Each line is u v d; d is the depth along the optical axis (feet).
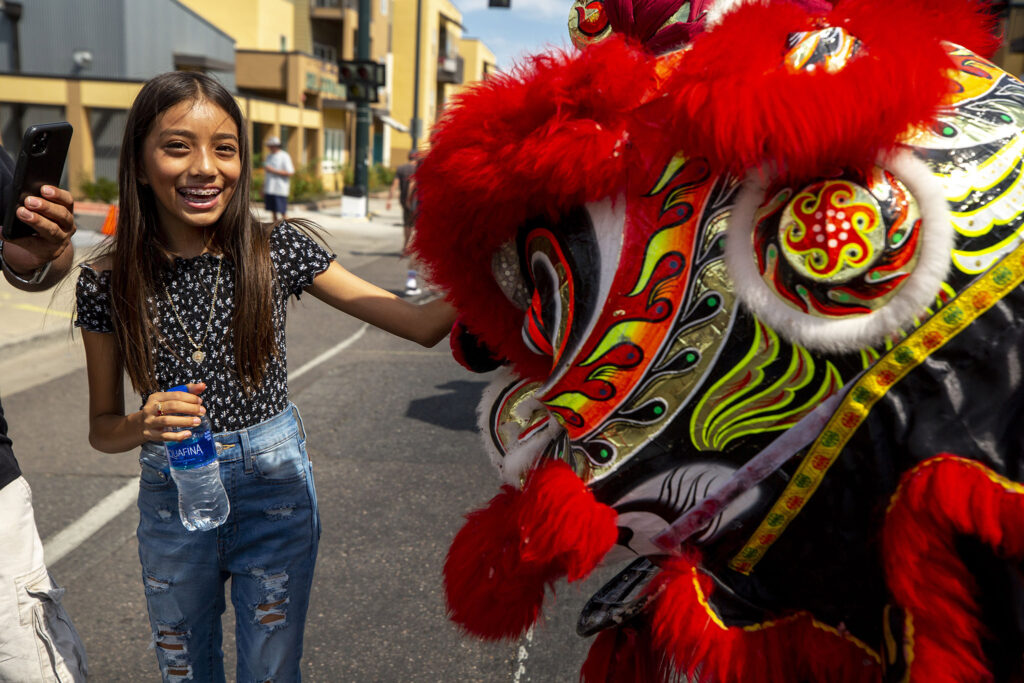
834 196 4.23
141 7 80.28
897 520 4.36
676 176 4.53
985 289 4.20
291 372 23.16
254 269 6.26
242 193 6.29
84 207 69.15
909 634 4.50
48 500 14.38
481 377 22.45
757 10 4.37
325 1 124.88
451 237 5.29
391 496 14.28
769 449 4.52
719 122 4.11
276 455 6.43
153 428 5.95
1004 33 5.02
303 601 6.77
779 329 4.37
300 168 100.07
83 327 6.39
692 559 4.86
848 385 4.35
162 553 6.42
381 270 42.83
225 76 92.99
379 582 11.41
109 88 76.43
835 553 4.60
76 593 11.41
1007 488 4.16
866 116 4.02
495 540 5.45
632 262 4.62
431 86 172.14
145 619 10.80
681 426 4.66
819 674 4.86
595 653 5.80
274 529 6.51
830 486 4.49
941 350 4.25
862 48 4.23
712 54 4.25
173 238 6.37
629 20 5.15
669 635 4.92
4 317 28.37
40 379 22.41
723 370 4.51
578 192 4.70
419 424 18.30
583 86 4.55
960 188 4.23
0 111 76.18
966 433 4.24
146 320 6.17
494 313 5.62
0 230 6.42
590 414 4.84
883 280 4.23
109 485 15.06
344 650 9.89
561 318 4.89
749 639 4.85
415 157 5.46
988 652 4.54
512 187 4.81
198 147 6.00
